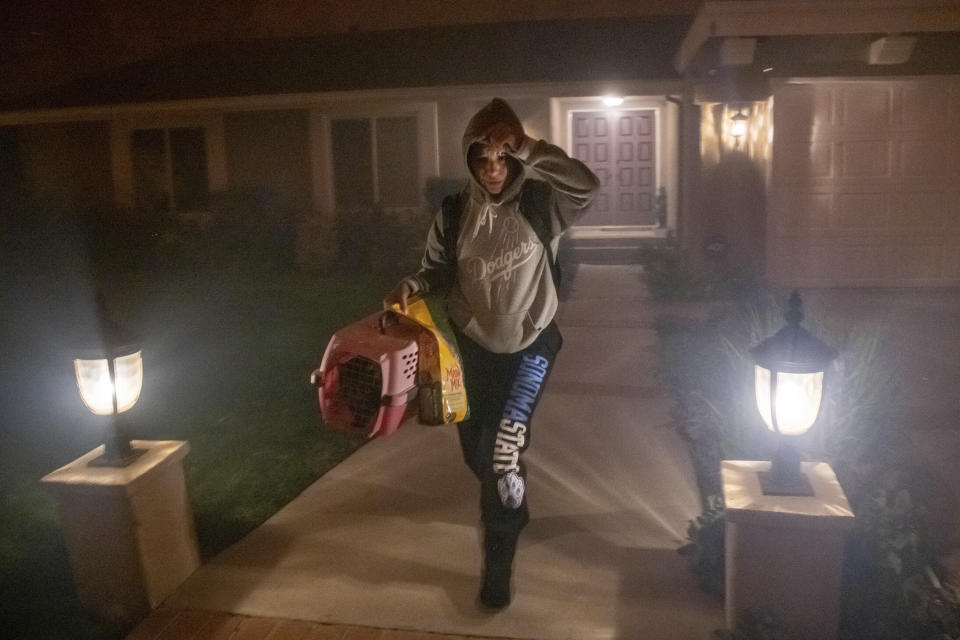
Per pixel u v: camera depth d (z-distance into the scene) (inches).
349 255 546.0
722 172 412.5
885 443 172.1
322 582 131.3
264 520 155.9
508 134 106.0
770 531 104.3
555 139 564.7
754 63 366.9
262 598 127.0
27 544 148.0
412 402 123.9
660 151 581.6
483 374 126.8
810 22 327.6
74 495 120.2
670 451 186.5
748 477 114.6
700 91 374.6
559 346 128.0
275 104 535.5
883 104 386.9
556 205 114.6
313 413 222.7
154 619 122.2
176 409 231.1
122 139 613.0
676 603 122.5
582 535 145.3
